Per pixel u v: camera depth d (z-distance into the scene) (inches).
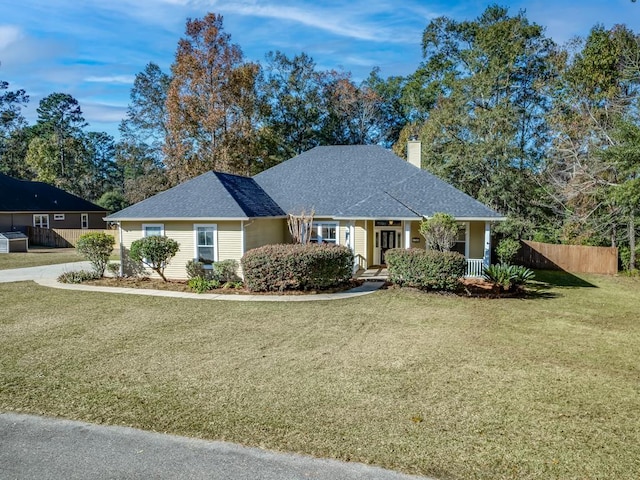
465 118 1177.4
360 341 379.2
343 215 764.0
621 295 659.4
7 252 1169.4
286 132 1822.1
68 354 339.3
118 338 385.1
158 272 688.4
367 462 190.5
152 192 1609.3
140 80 1761.8
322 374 298.2
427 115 1753.2
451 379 291.6
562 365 325.4
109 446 203.5
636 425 229.9
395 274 635.5
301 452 198.2
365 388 274.1
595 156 904.3
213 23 1386.6
